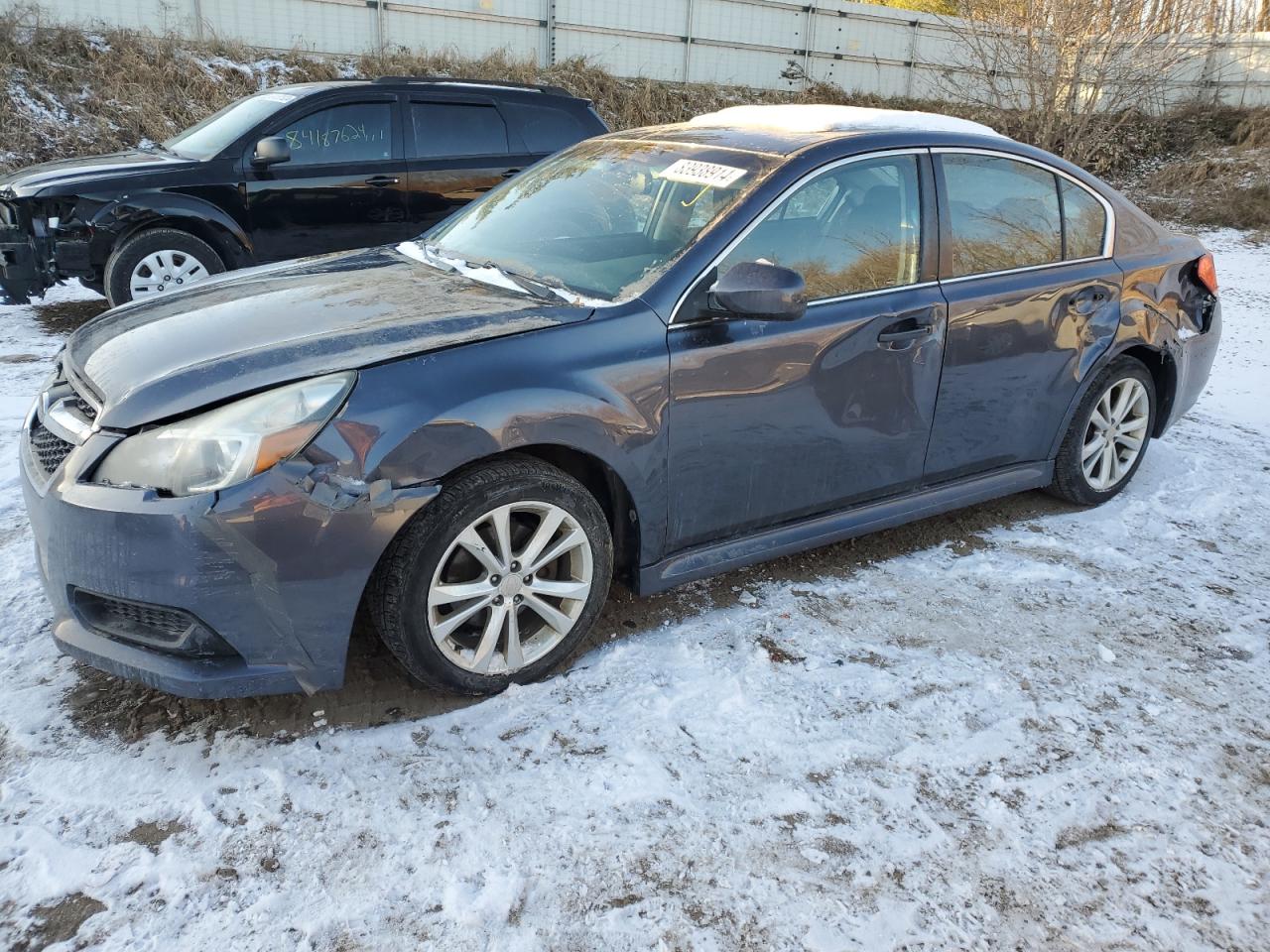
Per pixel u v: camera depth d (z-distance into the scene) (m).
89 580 2.45
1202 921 2.18
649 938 2.05
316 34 16.19
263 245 7.08
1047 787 2.57
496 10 17.55
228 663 2.47
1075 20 16.89
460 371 2.62
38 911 2.03
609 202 3.56
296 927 2.02
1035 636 3.32
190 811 2.32
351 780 2.45
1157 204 16.16
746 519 3.30
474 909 2.09
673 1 19.00
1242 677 3.15
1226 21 21.33
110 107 13.01
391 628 2.62
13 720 2.61
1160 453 5.12
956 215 3.66
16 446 4.48
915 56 21.72
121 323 3.05
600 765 2.55
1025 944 2.10
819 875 2.24
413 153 7.50
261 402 2.43
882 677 3.02
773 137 3.55
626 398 2.85
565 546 2.86
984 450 3.90
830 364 3.27
